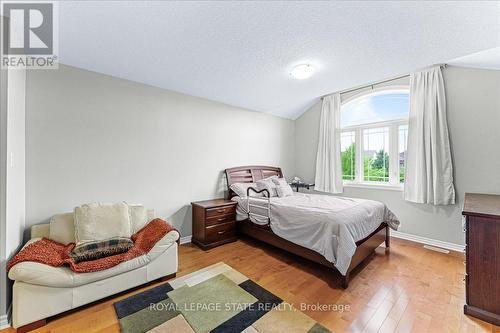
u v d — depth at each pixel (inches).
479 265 68.7
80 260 75.6
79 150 101.4
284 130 197.8
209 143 148.3
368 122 160.9
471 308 69.6
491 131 110.8
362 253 97.7
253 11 73.5
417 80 130.3
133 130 117.0
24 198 87.5
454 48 94.0
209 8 71.6
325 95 175.5
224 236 132.8
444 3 69.2
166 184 128.8
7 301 65.7
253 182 166.6
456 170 120.9
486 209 72.9
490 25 77.9
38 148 91.8
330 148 173.0
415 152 131.8
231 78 124.0
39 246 76.0
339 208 105.9
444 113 121.9
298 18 77.1
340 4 70.9
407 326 65.7
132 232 101.6
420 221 133.7
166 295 80.2
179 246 129.6
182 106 135.6
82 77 102.7
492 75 110.3
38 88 92.0
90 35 82.0
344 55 102.3
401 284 87.8
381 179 155.7
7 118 66.2
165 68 108.7
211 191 149.4
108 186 109.3
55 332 63.1
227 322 66.7
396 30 83.3
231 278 92.4
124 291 82.1
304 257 102.3
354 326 65.5
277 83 134.3
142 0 67.2
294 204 118.3
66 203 98.3
